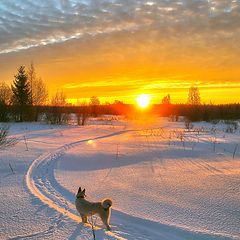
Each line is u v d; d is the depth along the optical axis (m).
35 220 6.96
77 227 6.59
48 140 21.89
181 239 6.12
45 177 11.23
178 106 68.38
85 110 55.88
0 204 8.01
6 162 13.27
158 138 23.50
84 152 16.61
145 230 6.55
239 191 9.09
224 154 15.89
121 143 20.69
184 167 12.66
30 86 46.16
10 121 42.75
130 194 8.95
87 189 9.53
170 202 8.20
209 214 7.34
